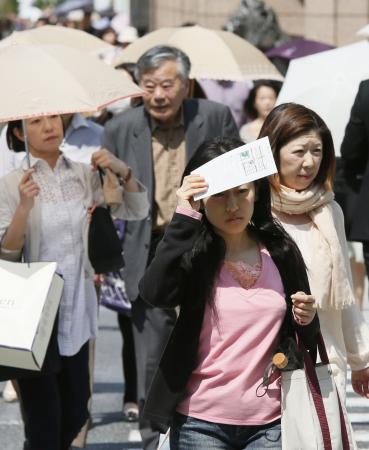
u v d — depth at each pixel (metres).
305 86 19.52
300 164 13.20
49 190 15.08
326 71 19.53
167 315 17.23
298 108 13.33
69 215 15.11
